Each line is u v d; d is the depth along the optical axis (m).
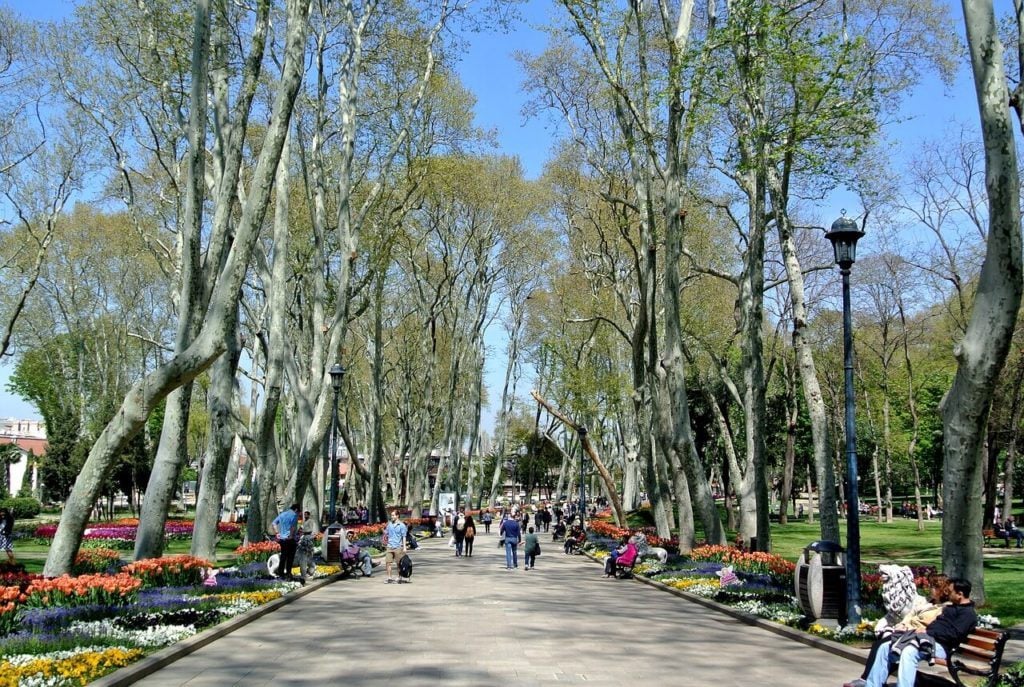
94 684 8.66
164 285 49.81
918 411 60.81
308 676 9.83
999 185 11.89
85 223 47.25
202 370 15.02
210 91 26.47
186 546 33.88
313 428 28.39
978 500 13.01
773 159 18.84
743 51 19.75
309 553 21.23
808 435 59.06
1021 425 44.25
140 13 23.67
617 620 15.27
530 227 53.62
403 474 70.25
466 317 55.56
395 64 30.42
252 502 26.89
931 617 9.04
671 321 24.88
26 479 73.19
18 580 13.65
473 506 73.94
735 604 16.52
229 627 13.31
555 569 28.23
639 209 28.55
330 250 35.69
